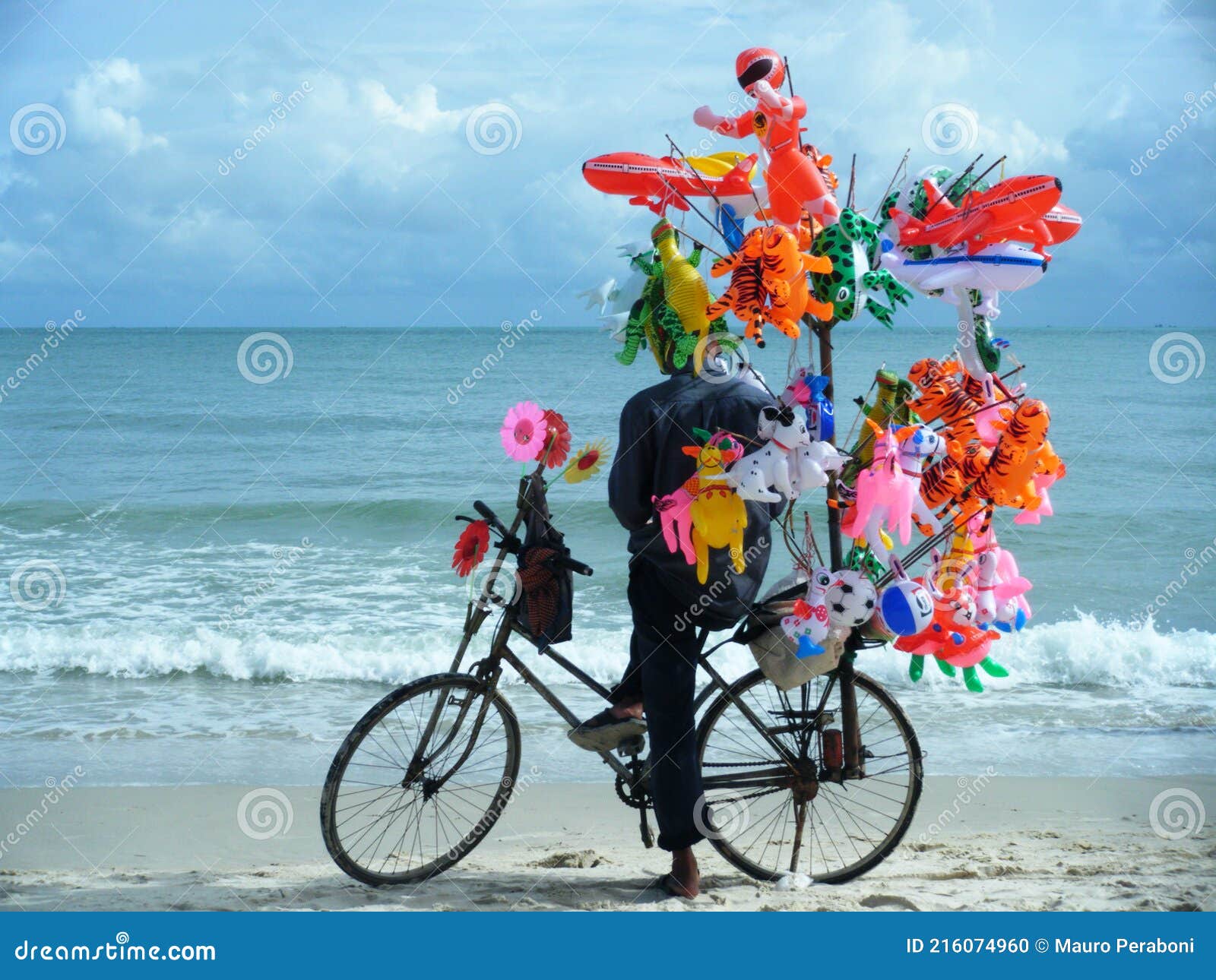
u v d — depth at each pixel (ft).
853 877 12.67
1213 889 12.25
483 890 12.07
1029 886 12.39
